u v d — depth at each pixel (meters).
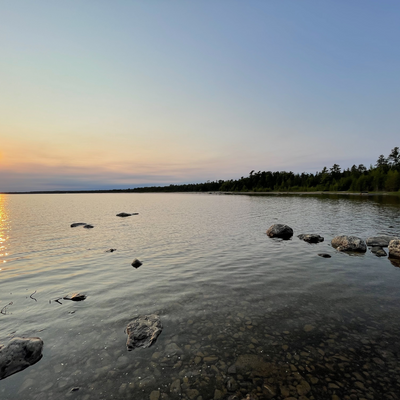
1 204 76.56
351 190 129.12
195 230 23.55
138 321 6.79
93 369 5.11
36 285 9.84
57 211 49.50
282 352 5.57
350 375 4.86
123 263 12.85
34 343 5.68
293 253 14.45
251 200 83.12
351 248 14.98
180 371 5.02
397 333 6.21
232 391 4.50
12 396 4.43
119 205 69.69
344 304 7.88
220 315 7.25
